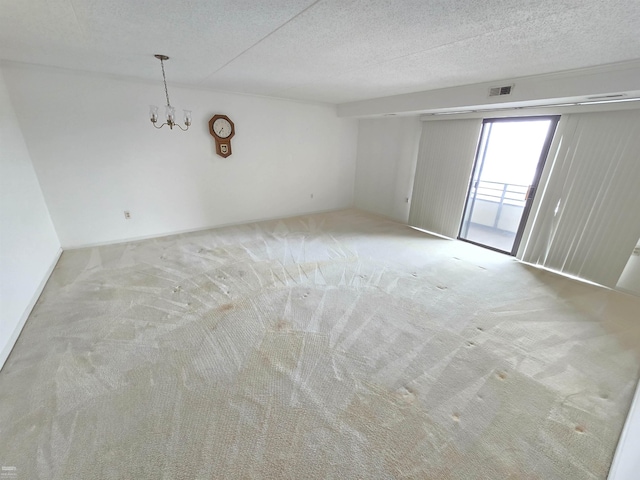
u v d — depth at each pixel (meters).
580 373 1.96
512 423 1.61
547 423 1.61
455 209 4.49
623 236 2.93
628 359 2.09
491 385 1.85
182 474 1.33
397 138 5.32
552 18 1.62
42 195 3.48
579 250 3.26
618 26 1.66
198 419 1.60
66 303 2.67
